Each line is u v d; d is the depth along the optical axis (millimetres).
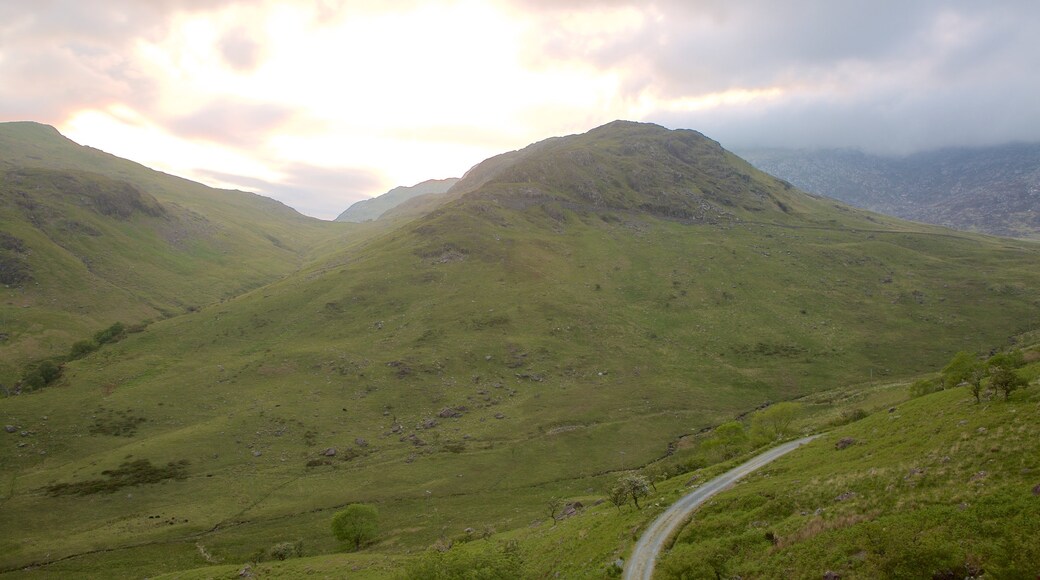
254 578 72875
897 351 188000
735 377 177375
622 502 66500
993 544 30062
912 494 40031
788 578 35938
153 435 143000
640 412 156375
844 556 34969
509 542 69125
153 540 101125
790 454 70938
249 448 136875
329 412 154125
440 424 151625
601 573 47344
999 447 41250
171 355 190875
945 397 65375
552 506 98250
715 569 41156
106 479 122062
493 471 129625
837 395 157000
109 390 163875
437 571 43344
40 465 128625
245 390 165000
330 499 118188
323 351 186000
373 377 170875
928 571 30344
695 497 62219
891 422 64562
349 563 77062
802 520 43594
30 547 98125
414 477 126938
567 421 151375
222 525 107562
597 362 185375
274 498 118250
